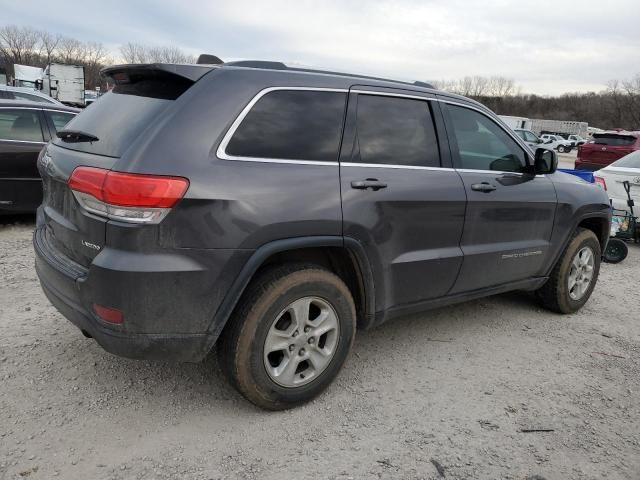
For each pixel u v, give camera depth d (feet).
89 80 225.15
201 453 8.91
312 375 10.32
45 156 10.94
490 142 13.42
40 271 10.46
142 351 8.75
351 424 9.92
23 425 9.35
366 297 10.89
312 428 9.74
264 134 9.52
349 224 10.09
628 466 9.14
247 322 9.32
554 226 14.82
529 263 14.37
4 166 21.62
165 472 8.41
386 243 10.82
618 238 25.39
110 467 8.46
